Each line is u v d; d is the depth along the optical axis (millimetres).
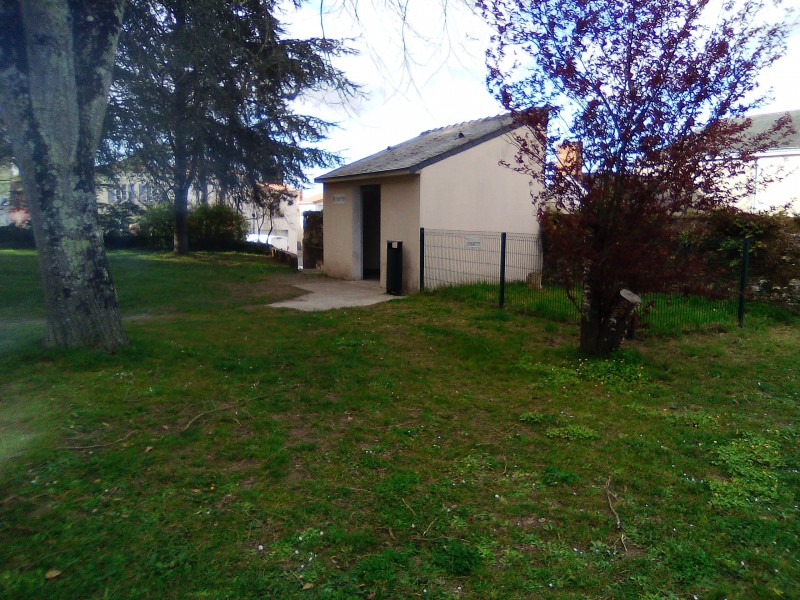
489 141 13484
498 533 3469
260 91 13344
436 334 8625
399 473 4199
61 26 6152
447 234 12773
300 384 6191
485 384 6434
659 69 6309
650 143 6324
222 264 18953
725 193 6676
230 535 3361
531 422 5305
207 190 22781
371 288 13734
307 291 13227
